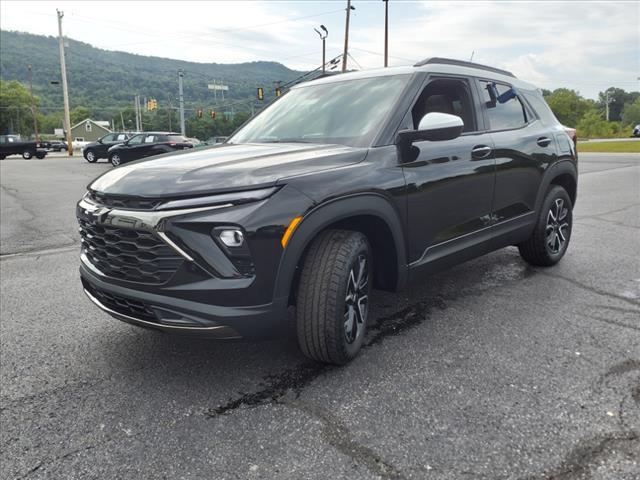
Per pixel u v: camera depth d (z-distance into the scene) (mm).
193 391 2723
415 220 3160
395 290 3191
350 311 2863
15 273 5133
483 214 3797
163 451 2217
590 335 3338
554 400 2555
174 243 2404
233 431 2352
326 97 3729
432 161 3268
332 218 2631
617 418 2389
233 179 2479
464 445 2211
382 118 3189
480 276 4668
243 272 2432
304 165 2691
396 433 2309
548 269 4871
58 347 3312
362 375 2844
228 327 2441
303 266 2709
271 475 2047
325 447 2221
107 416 2500
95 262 2848
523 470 2045
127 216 2506
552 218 4727
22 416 2510
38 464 2146
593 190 11023
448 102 3725
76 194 11922
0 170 20594
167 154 3301
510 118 4242
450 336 3348
